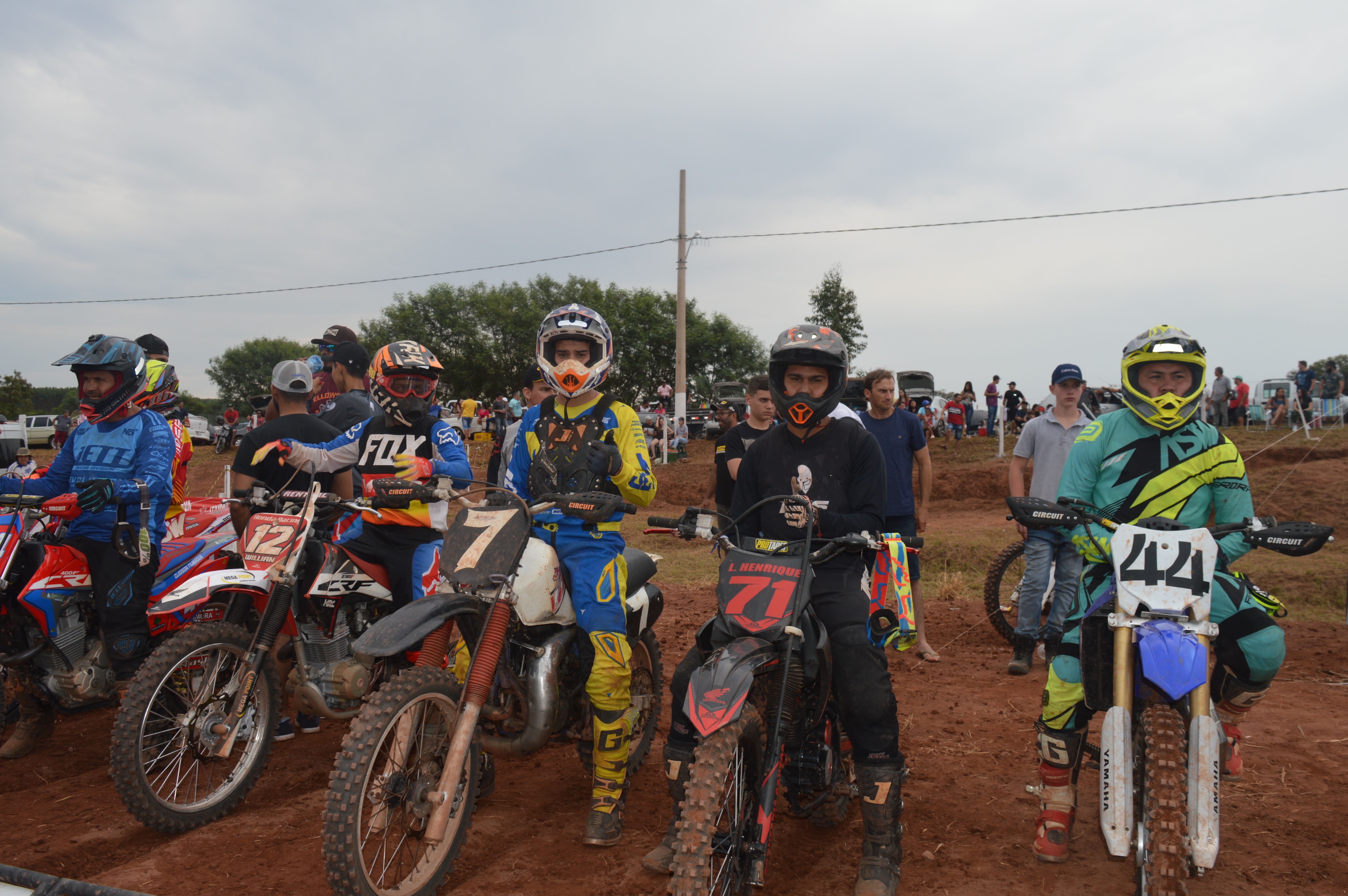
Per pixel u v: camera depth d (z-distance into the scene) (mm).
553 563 3818
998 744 5312
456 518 3762
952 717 5801
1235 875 3688
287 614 4574
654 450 27609
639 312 60969
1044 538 6863
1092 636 3422
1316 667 7039
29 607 4590
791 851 3934
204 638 4199
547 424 4258
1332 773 4789
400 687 3357
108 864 3861
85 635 4805
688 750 3615
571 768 5035
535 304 61812
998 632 8117
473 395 62938
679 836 2863
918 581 7336
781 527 3779
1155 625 3146
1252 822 4191
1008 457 21078
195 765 4477
